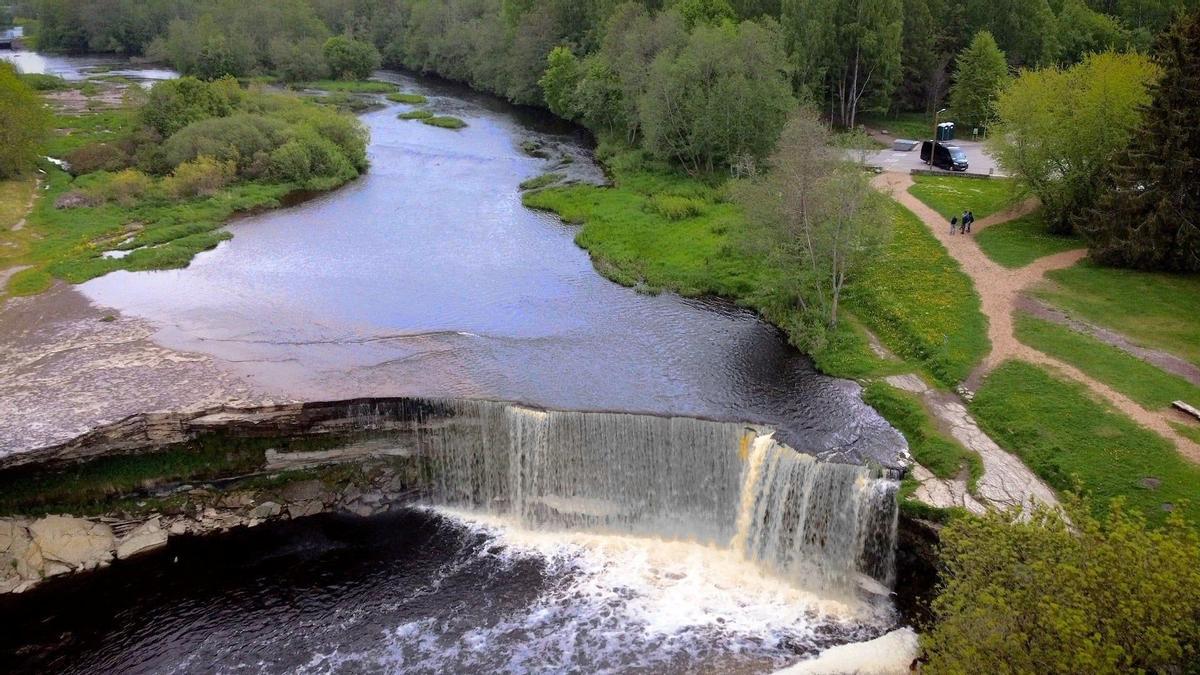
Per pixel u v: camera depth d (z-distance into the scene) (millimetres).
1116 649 23094
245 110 96000
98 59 177000
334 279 61594
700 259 64250
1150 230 53375
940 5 108938
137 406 40188
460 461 41969
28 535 36594
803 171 49438
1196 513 33438
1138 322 48656
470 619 34688
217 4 170125
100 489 38156
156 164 85438
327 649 33188
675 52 89938
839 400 44469
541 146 105375
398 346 49500
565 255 67938
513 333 52250
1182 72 51375
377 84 148250
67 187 81000
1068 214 61625
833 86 103375
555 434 40781
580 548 39188
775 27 89312
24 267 61688
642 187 83312
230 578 36750
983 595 25688
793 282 52625
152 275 61594
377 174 92750
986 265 57875
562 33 126625
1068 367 44438
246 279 61219
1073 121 59500
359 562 37906
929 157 84812
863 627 34281
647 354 49656
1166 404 40625
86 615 34688
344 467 41062
